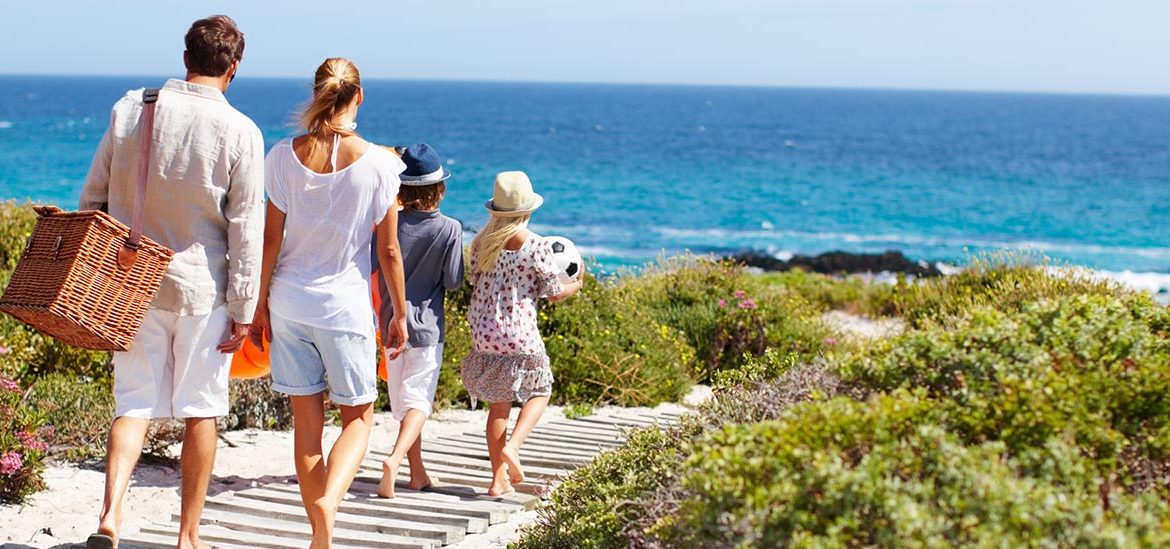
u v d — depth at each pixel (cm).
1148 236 4175
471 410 925
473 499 587
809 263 3381
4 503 560
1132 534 298
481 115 15200
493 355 589
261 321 473
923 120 16925
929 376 395
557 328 1079
